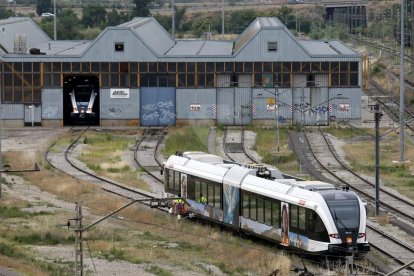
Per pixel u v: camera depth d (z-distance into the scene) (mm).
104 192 169125
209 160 142375
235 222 128625
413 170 197750
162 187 176875
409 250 118438
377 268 108125
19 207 152000
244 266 111562
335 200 112250
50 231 130750
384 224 136625
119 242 126875
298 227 114812
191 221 140625
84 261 115062
